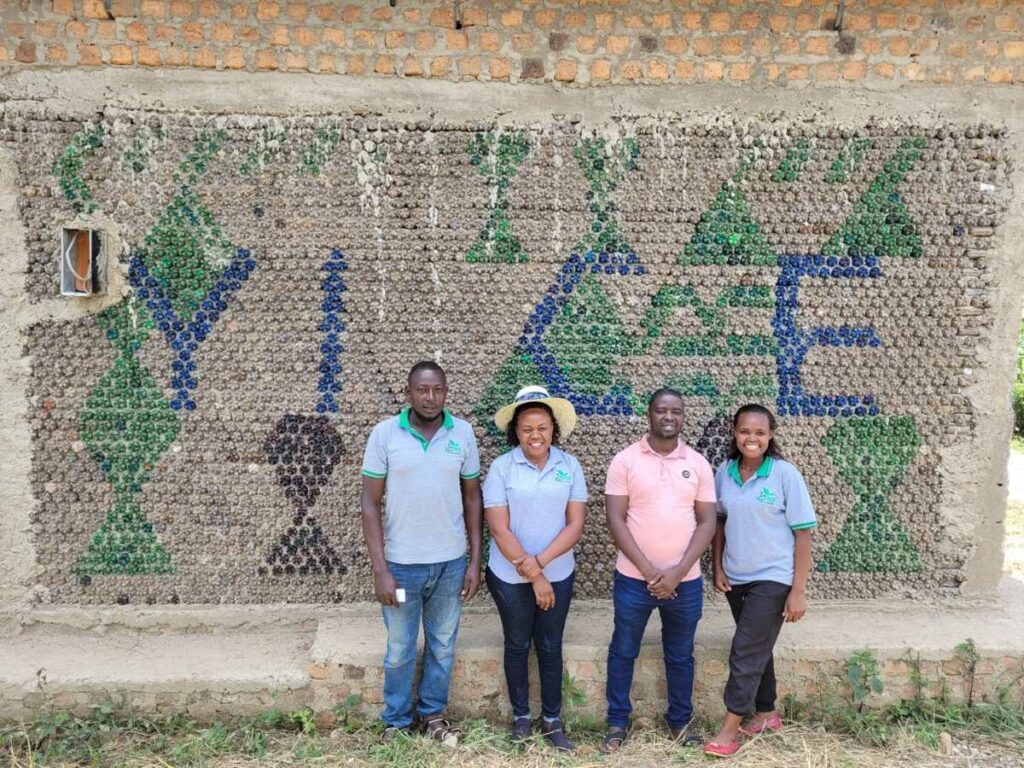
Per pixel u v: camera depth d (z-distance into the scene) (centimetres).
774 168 361
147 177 352
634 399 368
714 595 380
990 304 365
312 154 355
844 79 359
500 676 338
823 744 328
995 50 358
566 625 358
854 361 368
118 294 355
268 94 352
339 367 363
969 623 364
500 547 309
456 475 314
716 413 370
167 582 368
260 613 370
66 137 348
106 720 328
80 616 366
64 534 364
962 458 372
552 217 361
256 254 357
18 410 357
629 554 310
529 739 324
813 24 357
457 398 366
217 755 319
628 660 322
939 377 368
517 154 358
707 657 341
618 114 358
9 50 344
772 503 309
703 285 364
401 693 323
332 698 336
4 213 348
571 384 367
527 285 362
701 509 315
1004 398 370
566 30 355
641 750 322
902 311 366
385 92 355
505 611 314
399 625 314
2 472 359
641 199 361
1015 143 360
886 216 362
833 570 377
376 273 360
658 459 315
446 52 355
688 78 358
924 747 325
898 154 360
